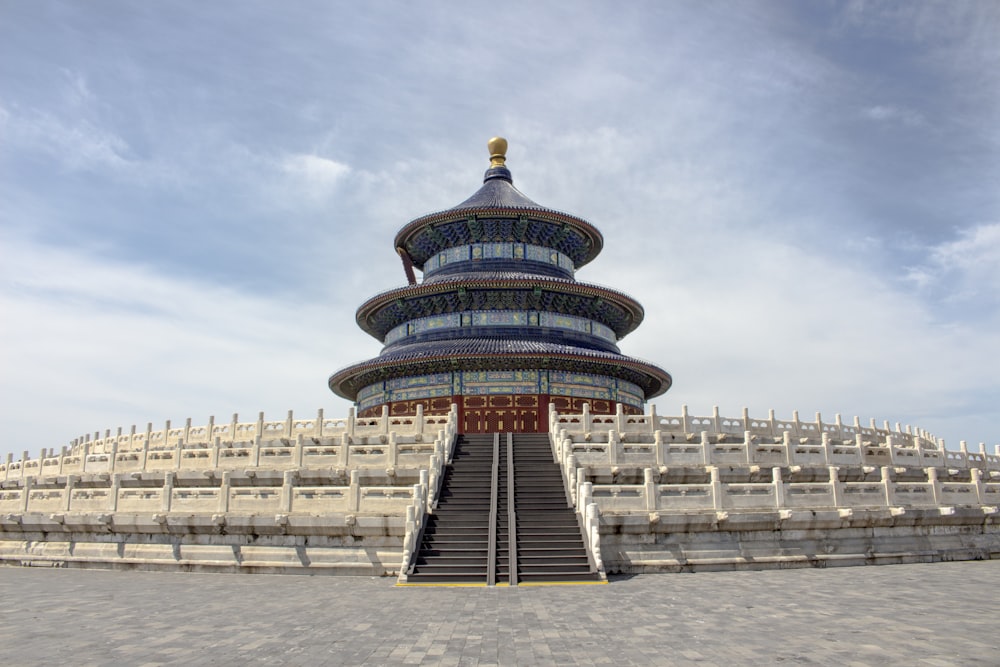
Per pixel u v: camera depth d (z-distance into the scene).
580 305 79.56
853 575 32.31
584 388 73.50
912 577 31.59
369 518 33.78
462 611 23.62
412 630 20.73
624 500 34.97
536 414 70.81
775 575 32.28
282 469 42.44
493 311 77.12
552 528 33.81
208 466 44.00
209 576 33.91
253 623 21.97
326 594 27.62
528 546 32.31
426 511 35.19
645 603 24.92
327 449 42.62
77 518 38.44
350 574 33.53
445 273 83.19
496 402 71.19
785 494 36.44
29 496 43.28
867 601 25.27
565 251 87.75
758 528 35.12
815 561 35.38
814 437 50.94
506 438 46.81
